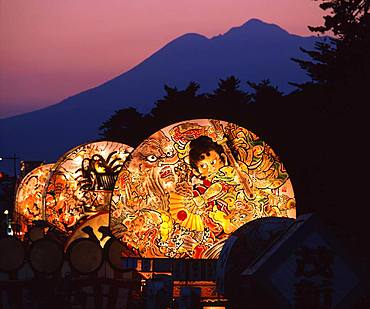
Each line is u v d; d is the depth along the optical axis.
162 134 36.94
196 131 37.09
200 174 36.97
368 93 39.84
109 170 48.66
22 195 61.84
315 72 43.91
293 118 55.66
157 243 36.53
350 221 36.66
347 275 13.40
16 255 31.39
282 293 13.28
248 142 37.28
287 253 13.33
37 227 42.41
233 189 37.09
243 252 22.86
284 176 37.47
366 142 38.91
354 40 41.84
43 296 28.38
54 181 48.31
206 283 35.91
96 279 28.89
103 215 37.31
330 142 40.69
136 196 36.62
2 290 28.17
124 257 36.47
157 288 25.38
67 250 31.25
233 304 19.28
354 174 38.25
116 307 28.88
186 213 36.72
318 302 13.34
